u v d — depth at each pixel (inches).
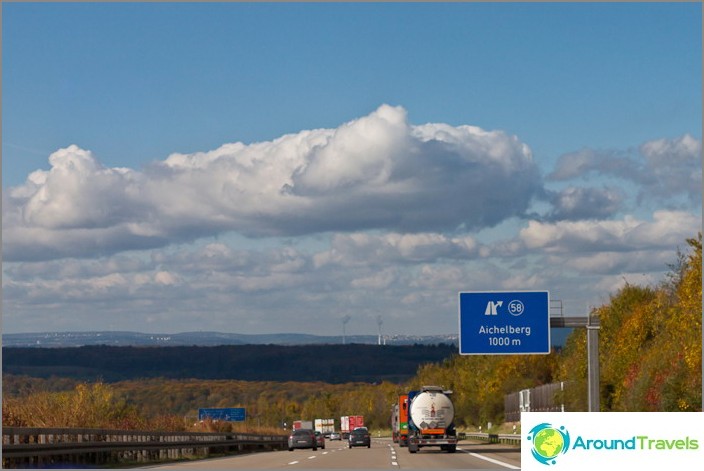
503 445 3070.9
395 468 1612.9
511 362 5674.2
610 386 3206.2
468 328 1909.4
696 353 2142.0
